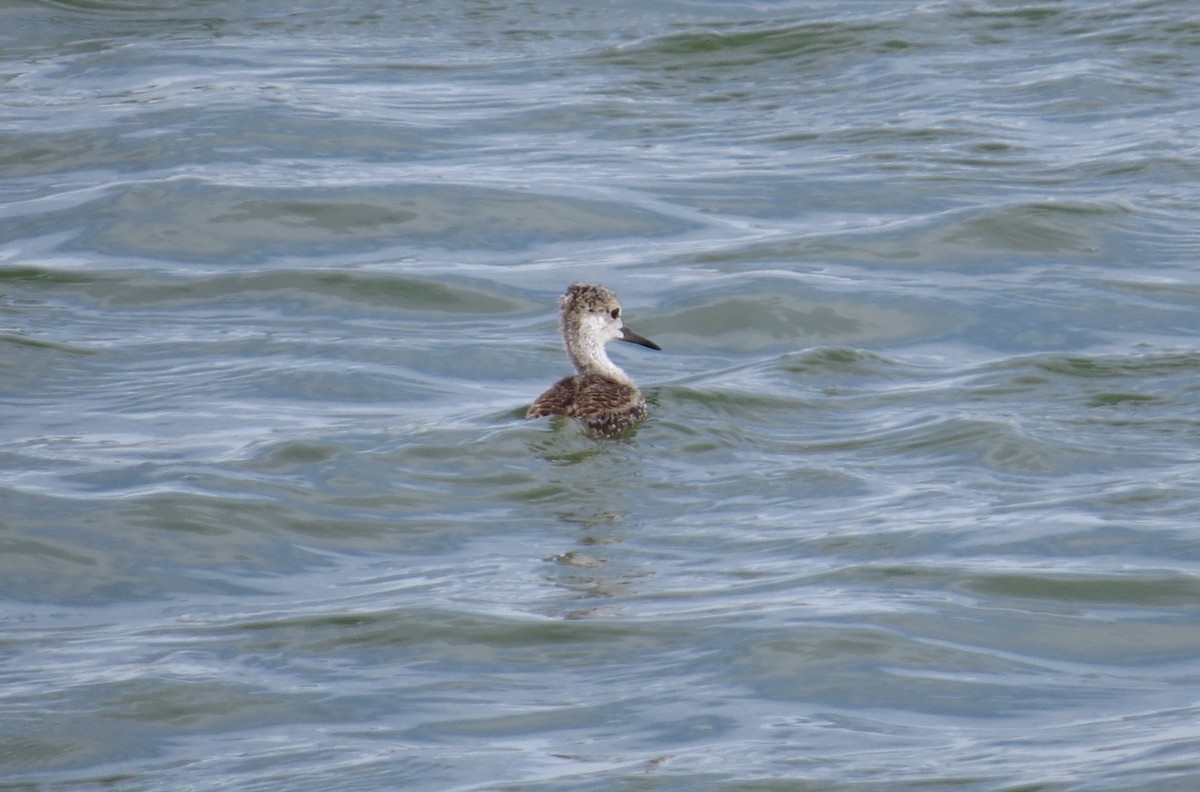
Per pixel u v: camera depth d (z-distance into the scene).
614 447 15.10
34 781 9.64
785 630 11.27
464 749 9.82
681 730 9.98
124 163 24.72
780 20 32.12
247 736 10.12
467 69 30.00
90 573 12.74
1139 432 15.36
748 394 16.59
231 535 13.37
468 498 14.14
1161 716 10.02
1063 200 22.59
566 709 10.34
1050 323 19.00
